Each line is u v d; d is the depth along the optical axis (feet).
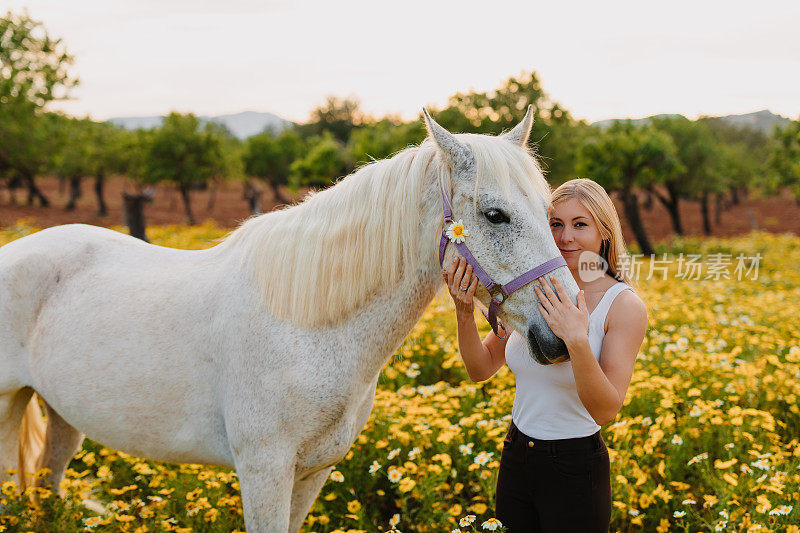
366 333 7.07
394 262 6.88
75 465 12.17
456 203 6.50
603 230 7.04
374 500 10.87
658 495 9.74
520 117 73.51
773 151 75.00
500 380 14.10
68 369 7.77
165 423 7.62
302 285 6.92
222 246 8.04
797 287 33.55
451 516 9.39
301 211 7.27
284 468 7.02
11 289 7.98
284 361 6.91
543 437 7.00
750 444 11.22
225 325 7.25
